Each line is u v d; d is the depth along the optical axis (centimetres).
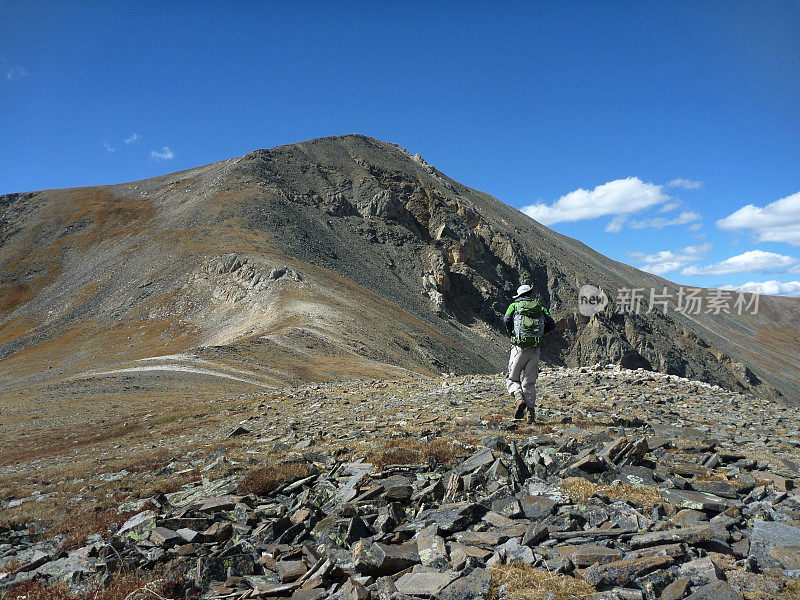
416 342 11550
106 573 603
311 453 1051
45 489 1279
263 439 1427
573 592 430
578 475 709
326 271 15962
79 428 2778
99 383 4681
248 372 5575
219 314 12044
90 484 1230
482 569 473
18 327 14350
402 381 2570
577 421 1174
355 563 529
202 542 665
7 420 3338
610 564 452
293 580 537
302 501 750
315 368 6512
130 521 775
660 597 415
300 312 10344
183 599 531
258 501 810
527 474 743
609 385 1859
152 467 1287
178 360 5878
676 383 1945
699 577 431
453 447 952
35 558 708
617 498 634
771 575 436
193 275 14088
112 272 16175
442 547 541
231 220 18175
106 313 13650
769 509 591
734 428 1206
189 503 871
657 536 502
